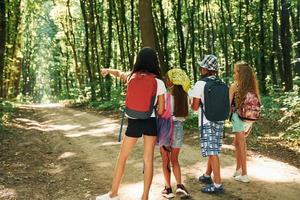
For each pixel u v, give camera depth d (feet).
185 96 12.73
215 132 13.16
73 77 111.14
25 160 17.87
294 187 13.96
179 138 12.75
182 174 15.64
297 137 21.67
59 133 26.86
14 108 43.80
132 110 11.42
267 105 33.83
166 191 12.94
